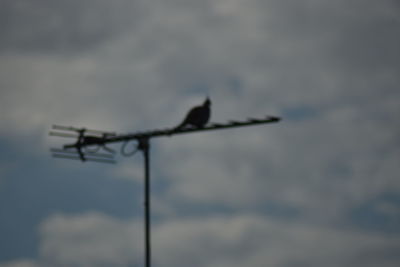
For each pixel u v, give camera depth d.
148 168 17.25
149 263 16.84
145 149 17.28
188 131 16.73
